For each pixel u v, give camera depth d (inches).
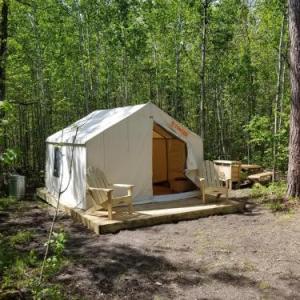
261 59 703.7
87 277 171.6
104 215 268.1
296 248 207.2
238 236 231.0
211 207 287.4
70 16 581.3
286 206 301.6
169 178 378.3
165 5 584.4
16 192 369.7
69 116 663.8
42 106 595.8
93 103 631.2
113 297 151.9
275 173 424.2
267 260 190.1
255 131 418.9
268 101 768.3
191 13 536.1
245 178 424.2
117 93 749.9
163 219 263.4
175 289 159.0
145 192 309.6
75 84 641.0
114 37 567.5
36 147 612.1
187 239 227.1
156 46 693.9
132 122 303.7
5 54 398.9
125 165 300.8
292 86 312.2
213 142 737.6
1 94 389.4
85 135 298.4
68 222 274.5
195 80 700.7
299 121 310.0
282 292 154.6
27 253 204.4
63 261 190.7
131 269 181.2
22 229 258.2
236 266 182.5
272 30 525.7
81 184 291.4
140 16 585.0
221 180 380.2
